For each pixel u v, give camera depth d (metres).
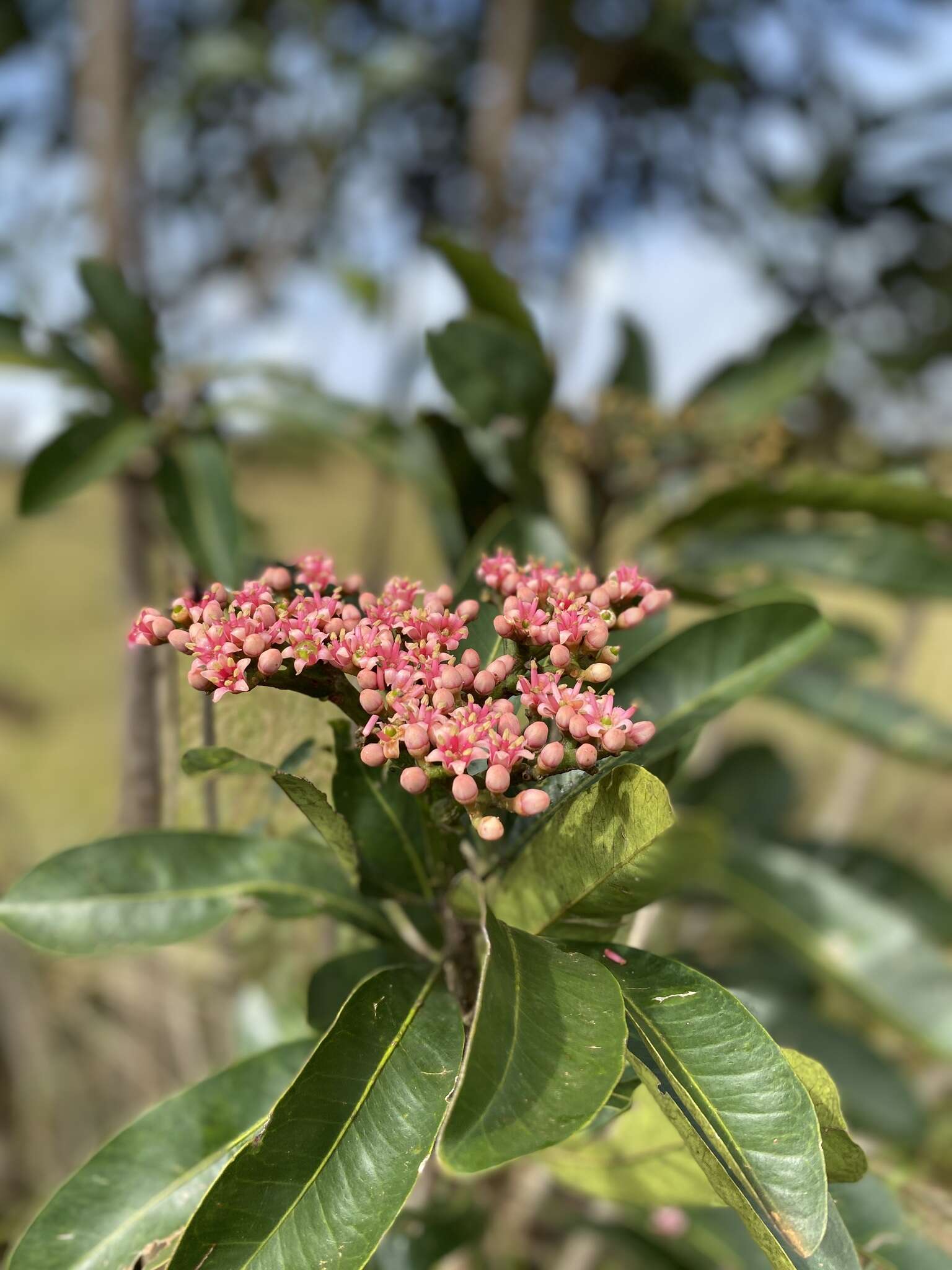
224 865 0.32
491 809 0.22
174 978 0.68
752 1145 0.19
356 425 0.52
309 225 0.85
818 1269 0.20
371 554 0.80
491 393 0.46
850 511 0.45
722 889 0.54
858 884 0.61
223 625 0.23
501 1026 0.19
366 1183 0.20
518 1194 0.53
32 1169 0.64
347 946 0.38
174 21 0.88
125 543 0.52
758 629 0.32
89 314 0.50
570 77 0.90
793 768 0.68
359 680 0.22
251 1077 0.28
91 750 1.22
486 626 0.27
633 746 0.21
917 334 0.77
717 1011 0.21
